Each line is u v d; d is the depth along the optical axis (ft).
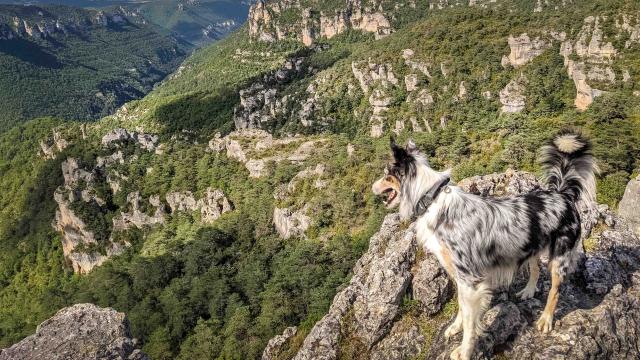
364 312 43.83
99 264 309.83
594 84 283.38
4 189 451.53
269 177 258.37
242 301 158.30
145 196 314.96
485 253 27.07
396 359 38.86
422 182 26.76
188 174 304.50
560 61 320.50
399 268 43.83
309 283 146.00
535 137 184.34
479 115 334.24
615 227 45.09
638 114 216.95
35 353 42.63
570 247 29.14
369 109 414.41
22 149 510.99
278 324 133.08
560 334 31.83
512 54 347.36
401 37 458.50
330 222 185.06
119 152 349.61
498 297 35.42
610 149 157.07
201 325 151.02
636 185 81.10
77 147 389.60
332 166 215.31
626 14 299.79
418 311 41.70
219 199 264.52
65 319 46.73
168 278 203.62
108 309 47.67
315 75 513.04
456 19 423.64
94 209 322.14
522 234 27.32
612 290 35.42
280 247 192.95
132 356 42.50
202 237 214.48
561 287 35.94
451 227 26.91
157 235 287.69
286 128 444.55
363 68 433.89
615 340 32.17
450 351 33.37
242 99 515.09
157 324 168.45
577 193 29.45
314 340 45.37
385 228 56.29
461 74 361.92
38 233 356.38
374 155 210.38
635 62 279.90
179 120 560.20
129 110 624.18
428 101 370.53
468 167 181.68
